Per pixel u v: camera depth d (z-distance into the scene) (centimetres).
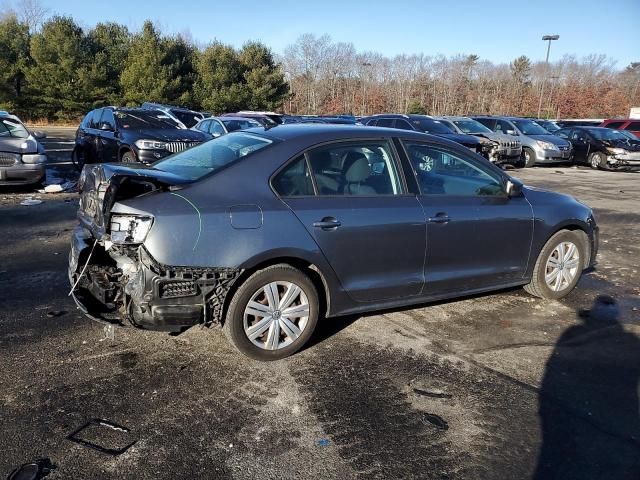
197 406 319
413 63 7288
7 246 652
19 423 294
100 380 343
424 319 466
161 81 4025
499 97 6906
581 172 1828
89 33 4209
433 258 430
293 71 7056
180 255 331
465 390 350
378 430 303
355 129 418
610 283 593
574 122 3222
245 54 4612
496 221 458
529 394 347
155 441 285
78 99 3984
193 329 425
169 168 400
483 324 460
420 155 437
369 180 407
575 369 384
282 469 267
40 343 391
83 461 266
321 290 397
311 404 327
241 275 359
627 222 951
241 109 4494
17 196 992
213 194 351
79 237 385
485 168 471
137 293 335
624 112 6181
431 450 287
